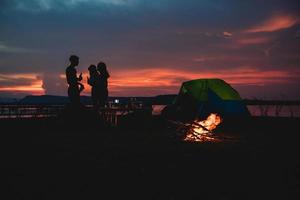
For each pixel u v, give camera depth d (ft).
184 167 28.94
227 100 56.90
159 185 23.07
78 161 30.99
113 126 64.54
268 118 76.33
